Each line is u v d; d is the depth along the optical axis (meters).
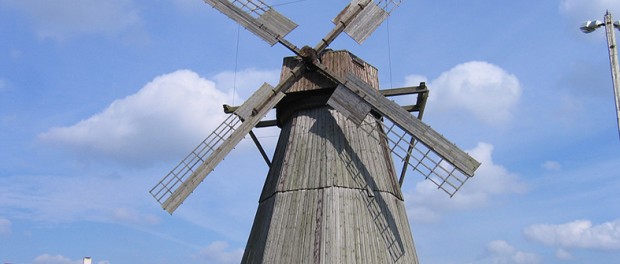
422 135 16.20
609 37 10.90
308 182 16.11
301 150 16.75
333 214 15.45
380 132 16.69
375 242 15.50
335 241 15.04
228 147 16.88
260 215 17.02
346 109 16.48
